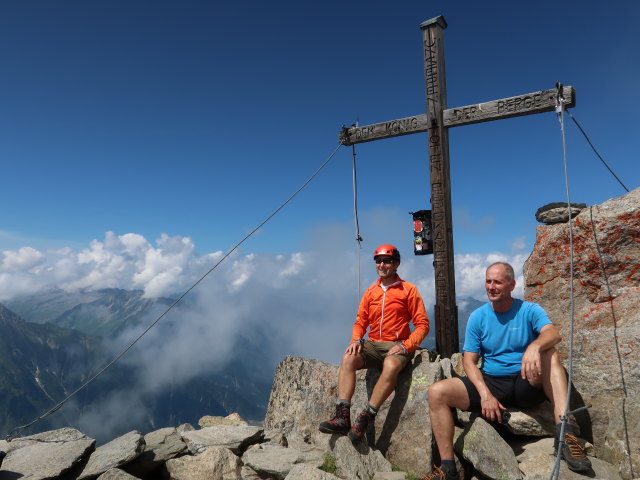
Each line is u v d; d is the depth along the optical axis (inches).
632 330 126.0
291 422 157.5
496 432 117.0
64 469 113.3
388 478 117.5
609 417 117.6
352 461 121.8
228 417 185.5
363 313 142.2
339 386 131.3
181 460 124.8
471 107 161.0
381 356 135.2
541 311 117.4
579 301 139.0
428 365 136.9
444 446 112.1
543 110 148.3
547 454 111.1
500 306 120.4
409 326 137.8
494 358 121.4
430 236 177.0
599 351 130.0
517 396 117.2
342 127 189.2
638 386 120.7
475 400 116.9
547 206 152.7
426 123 170.9
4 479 108.3
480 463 109.7
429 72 169.0
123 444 123.6
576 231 140.3
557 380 111.0
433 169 167.0
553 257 145.5
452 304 162.1
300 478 111.1
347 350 133.7
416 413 128.6
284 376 173.0
